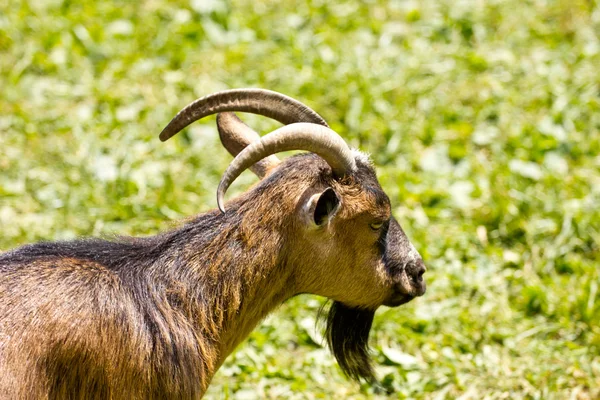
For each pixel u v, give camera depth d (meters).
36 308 15.88
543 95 33.16
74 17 35.41
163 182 28.83
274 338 24.03
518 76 34.44
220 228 17.48
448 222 28.23
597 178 29.78
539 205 28.56
